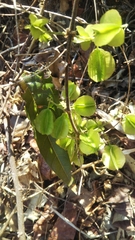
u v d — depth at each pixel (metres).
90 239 0.24
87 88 0.28
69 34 0.15
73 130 0.20
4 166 0.27
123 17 0.30
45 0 0.21
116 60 0.29
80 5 0.31
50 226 0.25
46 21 0.16
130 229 0.23
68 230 0.24
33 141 0.27
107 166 0.19
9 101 0.27
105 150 0.20
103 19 0.14
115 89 0.28
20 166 0.26
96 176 0.26
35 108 0.19
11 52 0.31
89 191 0.25
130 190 0.25
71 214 0.25
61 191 0.26
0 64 0.31
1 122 0.27
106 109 0.27
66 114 0.19
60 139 0.20
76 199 0.25
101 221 0.24
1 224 0.26
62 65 0.19
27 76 0.19
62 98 0.22
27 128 0.28
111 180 0.25
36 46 0.29
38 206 0.26
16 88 0.28
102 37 0.14
